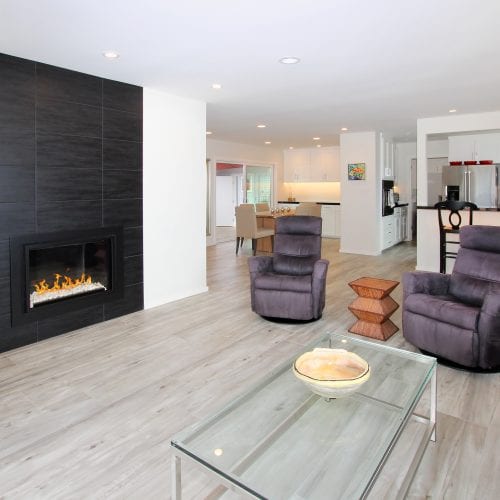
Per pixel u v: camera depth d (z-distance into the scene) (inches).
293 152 435.8
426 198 256.2
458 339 116.6
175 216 191.5
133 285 175.5
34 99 136.9
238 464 67.1
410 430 90.9
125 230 169.9
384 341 143.3
